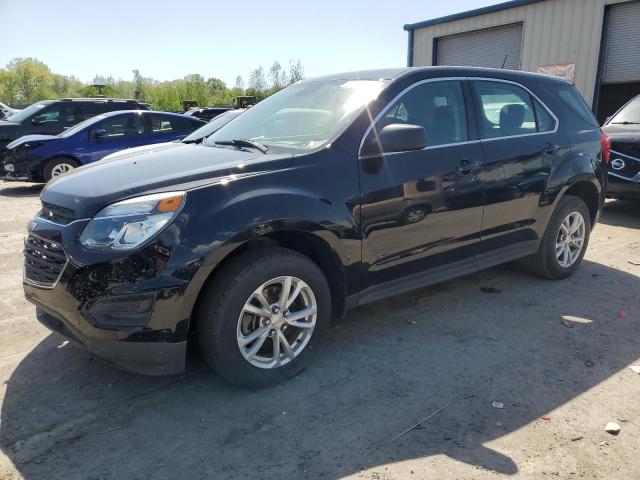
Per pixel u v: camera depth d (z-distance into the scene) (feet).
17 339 12.21
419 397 9.96
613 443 8.67
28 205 29.17
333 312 11.34
